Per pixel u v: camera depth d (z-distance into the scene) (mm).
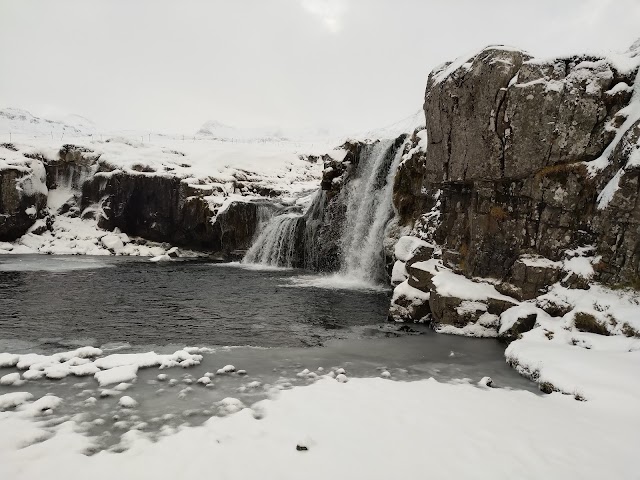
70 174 28094
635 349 6109
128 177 26234
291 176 33344
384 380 6074
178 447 3980
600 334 6828
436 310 9461
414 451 3984
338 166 20156
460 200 10812
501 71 8727
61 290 13633
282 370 6570
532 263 8516
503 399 5375
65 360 6777
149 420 4625
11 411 4785
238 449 3963
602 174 7852
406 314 10203
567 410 5020
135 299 12547
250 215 24734
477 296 9102
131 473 3549
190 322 9930
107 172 27156
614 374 5492
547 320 7602
